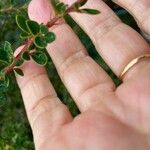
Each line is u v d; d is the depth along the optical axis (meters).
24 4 0.18
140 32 0.19
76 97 0.16
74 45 0.17
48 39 0.15
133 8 0.17
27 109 0.16
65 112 0.15
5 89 0.16
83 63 0.16
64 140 0.13
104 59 0.17
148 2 0.17
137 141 0.13
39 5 0.17
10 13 0.18
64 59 0.17
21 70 0.16
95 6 0.17
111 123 0.13
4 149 0.18
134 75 0.15
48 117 0.15
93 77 0.16
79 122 0.13
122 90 0.14
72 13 0.18
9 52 0.15
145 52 0.16
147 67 0.15
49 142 0.13
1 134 0.18
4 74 0.15
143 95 0.14
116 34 0.17
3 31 0.19
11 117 0.19
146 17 0.17
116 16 0.17
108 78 0.16
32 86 0.16
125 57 0.16
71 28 0.18
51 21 0.15
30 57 0.15
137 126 0.13
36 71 0.16
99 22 0.17
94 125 0.13
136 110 0.13
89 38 0.19
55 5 0.15
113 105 0.14
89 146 0.13
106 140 0.13
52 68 0.19
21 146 0.18
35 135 0.15
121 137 0.13
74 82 0.16
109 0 0.18
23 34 0.15
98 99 0.16
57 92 0.19
